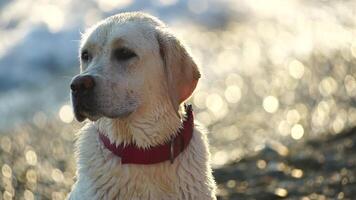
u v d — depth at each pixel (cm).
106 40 560
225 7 2159
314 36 1969
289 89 1523
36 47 1847
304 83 1552
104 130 558
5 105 1544
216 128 1305
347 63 1669
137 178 550
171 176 552
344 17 2133
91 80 541
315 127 1254
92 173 558
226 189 895
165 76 559
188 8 2114
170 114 557
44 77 1744
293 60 1745
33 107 1511
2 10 2080
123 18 570
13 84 1720
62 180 1059
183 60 557
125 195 552
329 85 1516
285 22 2116
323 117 1310
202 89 1545
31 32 1903
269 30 2045
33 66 1791
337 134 1142
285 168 963
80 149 571
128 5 2062
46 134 1312
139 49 551
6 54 1828
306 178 912
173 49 554
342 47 1823
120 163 550
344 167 943
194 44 1920
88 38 571
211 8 2134
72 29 1906
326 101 1411
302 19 2141
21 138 1290
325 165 958
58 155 1191
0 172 1095
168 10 2102
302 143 1130
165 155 551
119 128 550
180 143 556
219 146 1189
